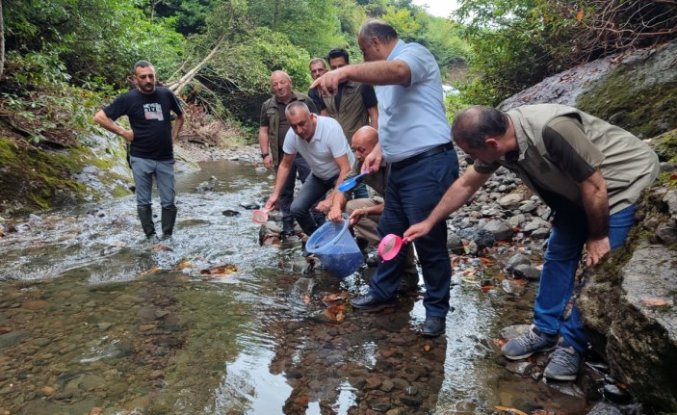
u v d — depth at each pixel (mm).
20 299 3262
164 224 4883
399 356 2588
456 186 2568
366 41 2744
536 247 4297
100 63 10125
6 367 2406
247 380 2342
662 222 2137
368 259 4203
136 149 4660
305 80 20469
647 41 6043
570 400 2160
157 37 14508
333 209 3445
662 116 4949
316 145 3971
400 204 3021
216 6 19062
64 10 8492
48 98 6941
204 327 2908
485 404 2145
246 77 18109
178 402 2156
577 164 2043
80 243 4566
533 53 8344
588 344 2375
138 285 3566
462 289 3492
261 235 4953
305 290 3512
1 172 5684
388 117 2826
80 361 2479
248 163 12070
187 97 16406
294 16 21906
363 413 2092
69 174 6516
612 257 2223
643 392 1832
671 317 1711
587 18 6340
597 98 5797
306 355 2598
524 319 2996
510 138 2150
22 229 4965
